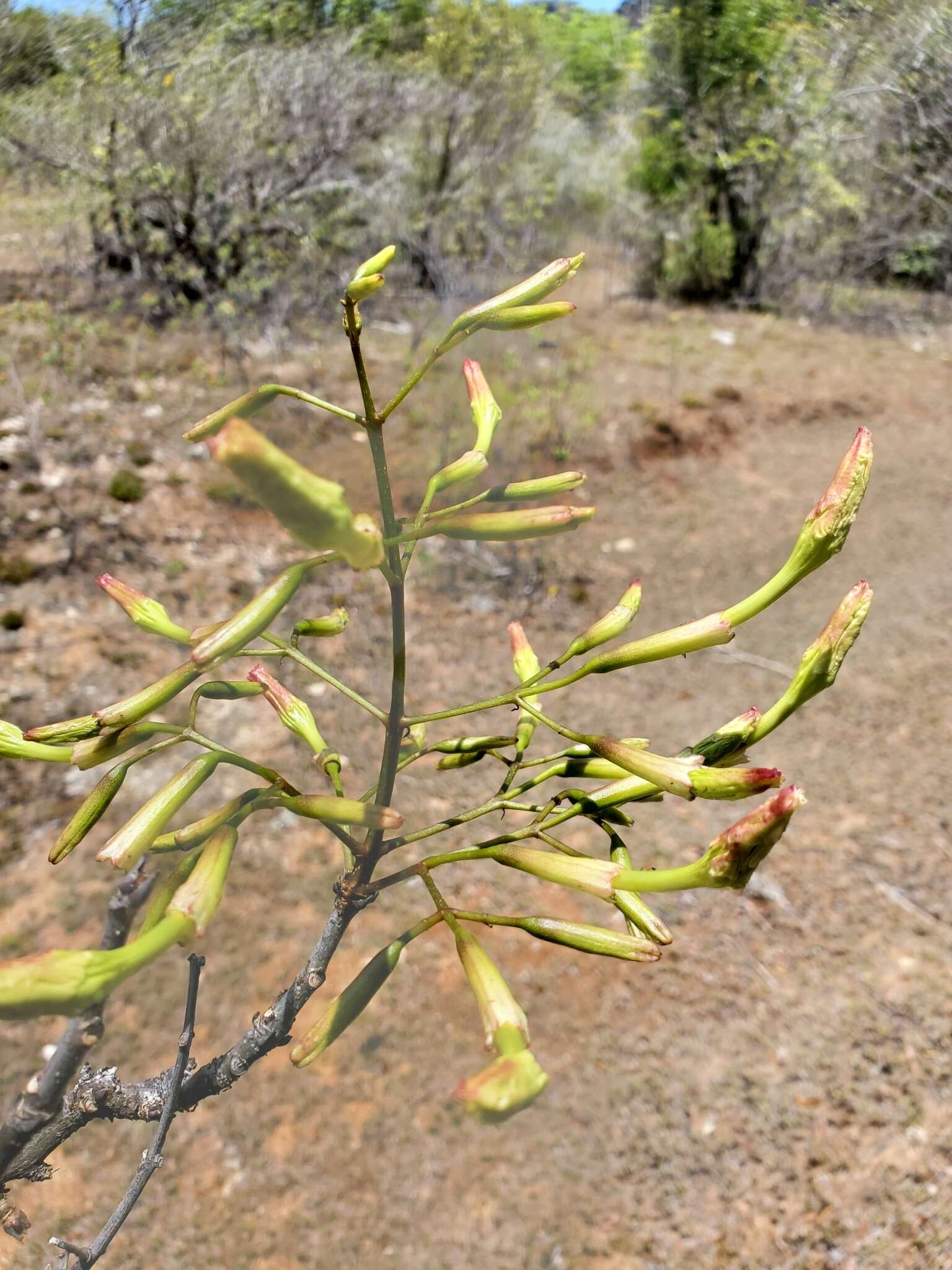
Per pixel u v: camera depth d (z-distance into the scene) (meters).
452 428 6.39
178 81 7.98
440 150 9.41
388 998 3.14
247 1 8.84
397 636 0.94
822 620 5.17
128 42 8.05
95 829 3.51
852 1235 2.65
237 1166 2.70
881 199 10.59
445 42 9.37
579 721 4.36
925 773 4.19
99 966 0.68
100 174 7.73
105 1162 2.68
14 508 5.03
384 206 8.98
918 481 6.59
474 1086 0.75
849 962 3.37
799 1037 3.12
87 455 5.59
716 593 5.30
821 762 4.25
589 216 11.70
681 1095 2.96
